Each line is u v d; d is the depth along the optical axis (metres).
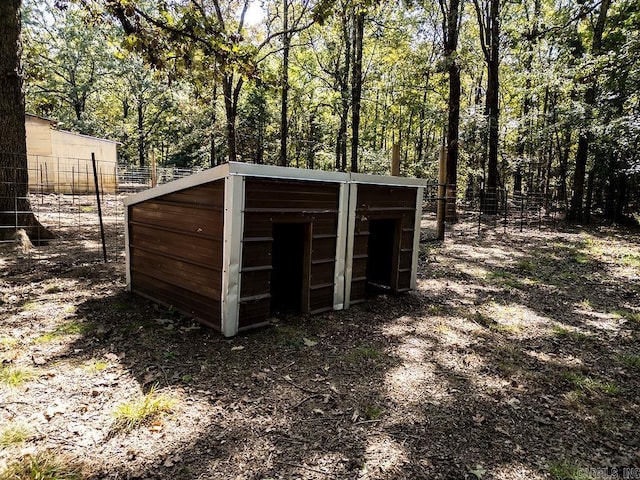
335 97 23.34
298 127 26.56
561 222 15.09
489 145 16.88
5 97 7.06
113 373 3.04
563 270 7.63
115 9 6.47
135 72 28.59
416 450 2.36
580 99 15.23
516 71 18.55
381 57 21.86
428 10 16.44
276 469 2.14
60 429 2.35
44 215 11.22
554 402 3.01
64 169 17.80
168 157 31.22
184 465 2.13
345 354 3.60
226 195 3.56
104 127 31.00
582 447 2.49
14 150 7.23
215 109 18.61
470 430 2.59
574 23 14.84
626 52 9.94
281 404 2.76
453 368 3.47
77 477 1.98
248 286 3.86
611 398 3.10
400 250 5.39
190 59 6.86
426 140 29.02
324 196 4.37
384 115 26.20
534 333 4.43
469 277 6.80
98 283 5.32
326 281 4.59
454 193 14.01
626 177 14.84
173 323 4.04
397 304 5.12
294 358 3.46
